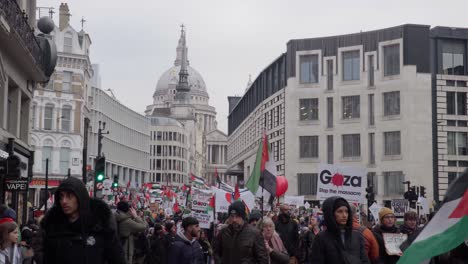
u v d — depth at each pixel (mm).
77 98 71562
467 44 70062
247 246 10867
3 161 22375
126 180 129750
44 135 68938
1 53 24125
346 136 72812
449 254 7793
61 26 72375
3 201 23484
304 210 38312
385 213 11969
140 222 14805
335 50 73812
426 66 69250
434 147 68625
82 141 73250
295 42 75188
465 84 69688
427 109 68750
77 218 6605
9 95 27719
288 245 15750
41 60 29109
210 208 23219
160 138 192500
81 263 6547
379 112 70750
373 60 71750
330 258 8922
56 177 69062
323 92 74000
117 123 121000
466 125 69250
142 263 17688
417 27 69312
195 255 12680
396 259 11523
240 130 110750
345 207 8969
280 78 80125
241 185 77750
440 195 67875
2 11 21625
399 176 68938
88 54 76625
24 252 11133
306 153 74438
